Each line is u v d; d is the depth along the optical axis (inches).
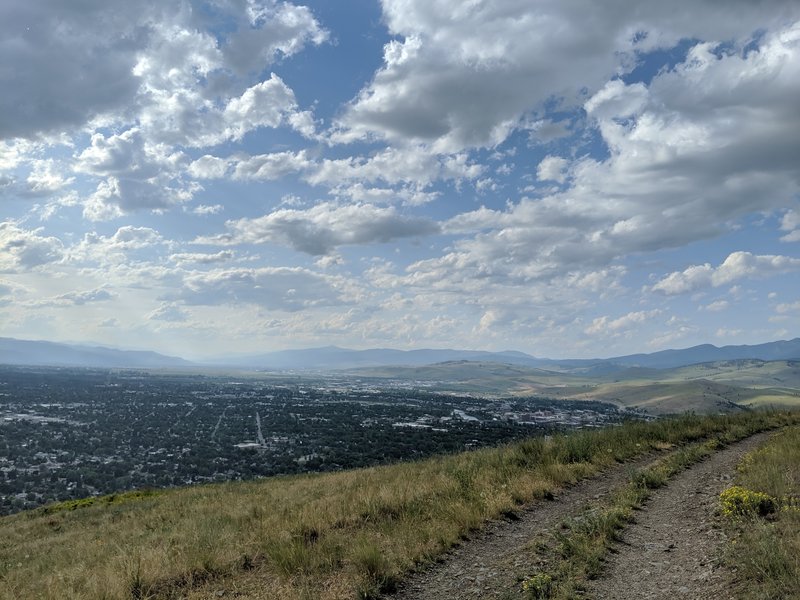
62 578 390.3
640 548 374.6
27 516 1096.8
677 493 529.3
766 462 575.5
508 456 751.1
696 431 976.9
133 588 351.9
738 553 319.6
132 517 761.0
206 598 334.0
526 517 484.1
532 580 319.6
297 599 319.6
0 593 383.2
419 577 356.2
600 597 296.8
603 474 660.1
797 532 328.8
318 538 432.1
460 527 445.7
